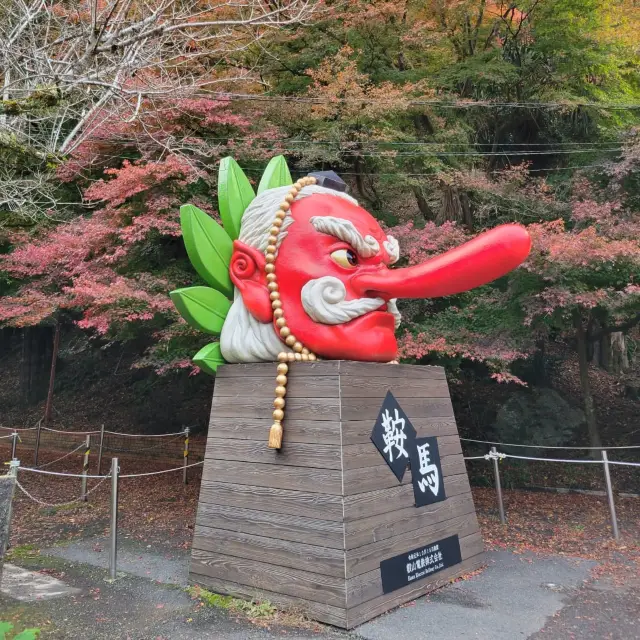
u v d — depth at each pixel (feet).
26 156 17.52
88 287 21.16
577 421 31.09
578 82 31.78
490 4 33.27
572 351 44.14
